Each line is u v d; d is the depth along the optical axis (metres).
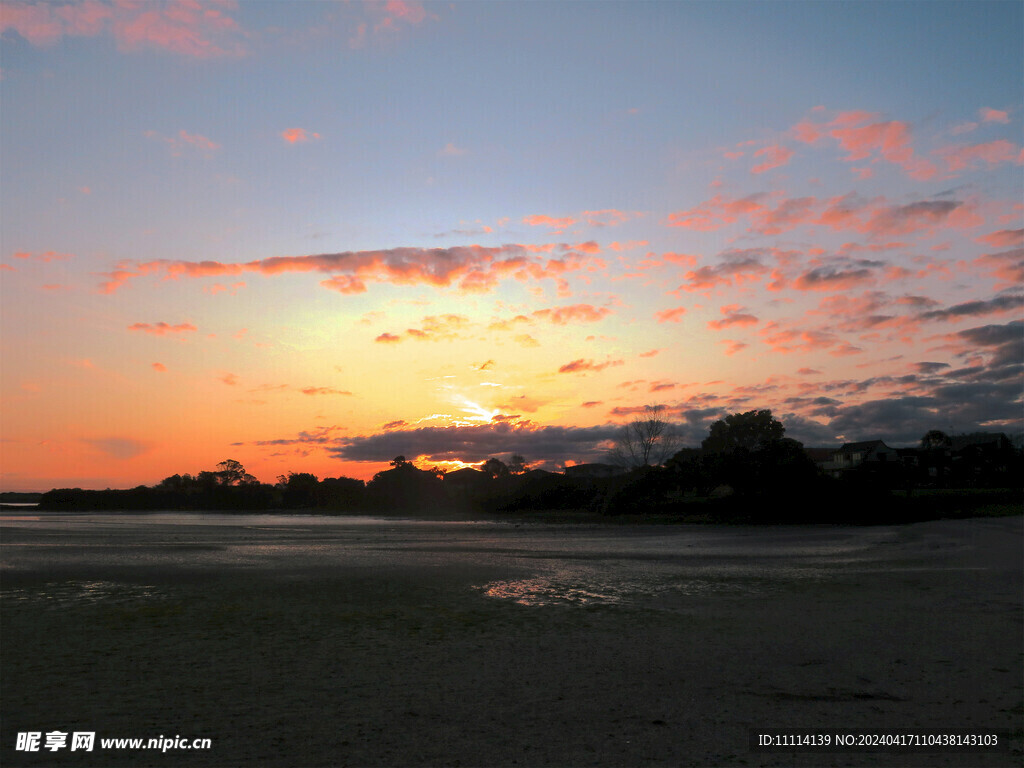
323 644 15.49
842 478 87.31
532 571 30.09
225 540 52.81
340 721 10.08
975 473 120.31
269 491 182.25
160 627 17.48
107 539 53.50
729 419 137.38
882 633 16.30
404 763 8.46
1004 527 57.81
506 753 8.80
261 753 8.80
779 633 16.48
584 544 48.09
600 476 153.12
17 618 18.77
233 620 18.47
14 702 11.05
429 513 130.25
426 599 22.14
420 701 11.08
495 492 129.25
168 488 189.12
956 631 16.48
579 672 12.93
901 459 128.25
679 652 14.55
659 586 25.27
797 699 11.14
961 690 11.60
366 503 156.50
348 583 25.89
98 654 14.49
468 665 13.51
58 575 28.41
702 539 53.47
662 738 9.36
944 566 30.69
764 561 34.59
